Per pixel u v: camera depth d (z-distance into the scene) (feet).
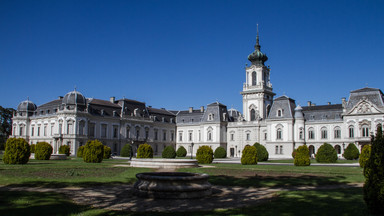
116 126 332.39
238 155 343.67
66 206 61.26
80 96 309.01
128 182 96.63
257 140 330.95
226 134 358.02
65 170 124.67
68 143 296.71
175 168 143.33
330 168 150.10
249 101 350.43
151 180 72.90
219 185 94.12
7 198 65.57
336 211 58.80
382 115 275.39
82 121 302.25
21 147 153.48
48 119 326.44
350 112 290.15
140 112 357.61
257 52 353.72
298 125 310.24
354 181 103.35
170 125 386.32
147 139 356.79
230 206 64.54
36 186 84.58
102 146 180.65
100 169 132.98
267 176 115.44
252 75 354.95
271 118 320.50
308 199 69.87
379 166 55.98
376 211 56.18
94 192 78.64
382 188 54.75
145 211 59.31
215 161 223.71
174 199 70.44
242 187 90.38
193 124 376.07
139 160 149.69
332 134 301.63
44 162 168.45
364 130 283.59
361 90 292.20
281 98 321.93
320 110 313.94
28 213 54.85
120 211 58.80
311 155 309.83
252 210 59.98
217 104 359.87
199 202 68.28
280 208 61.36
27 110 352.69
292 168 149.59
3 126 409.08
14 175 104.42
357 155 250.37
